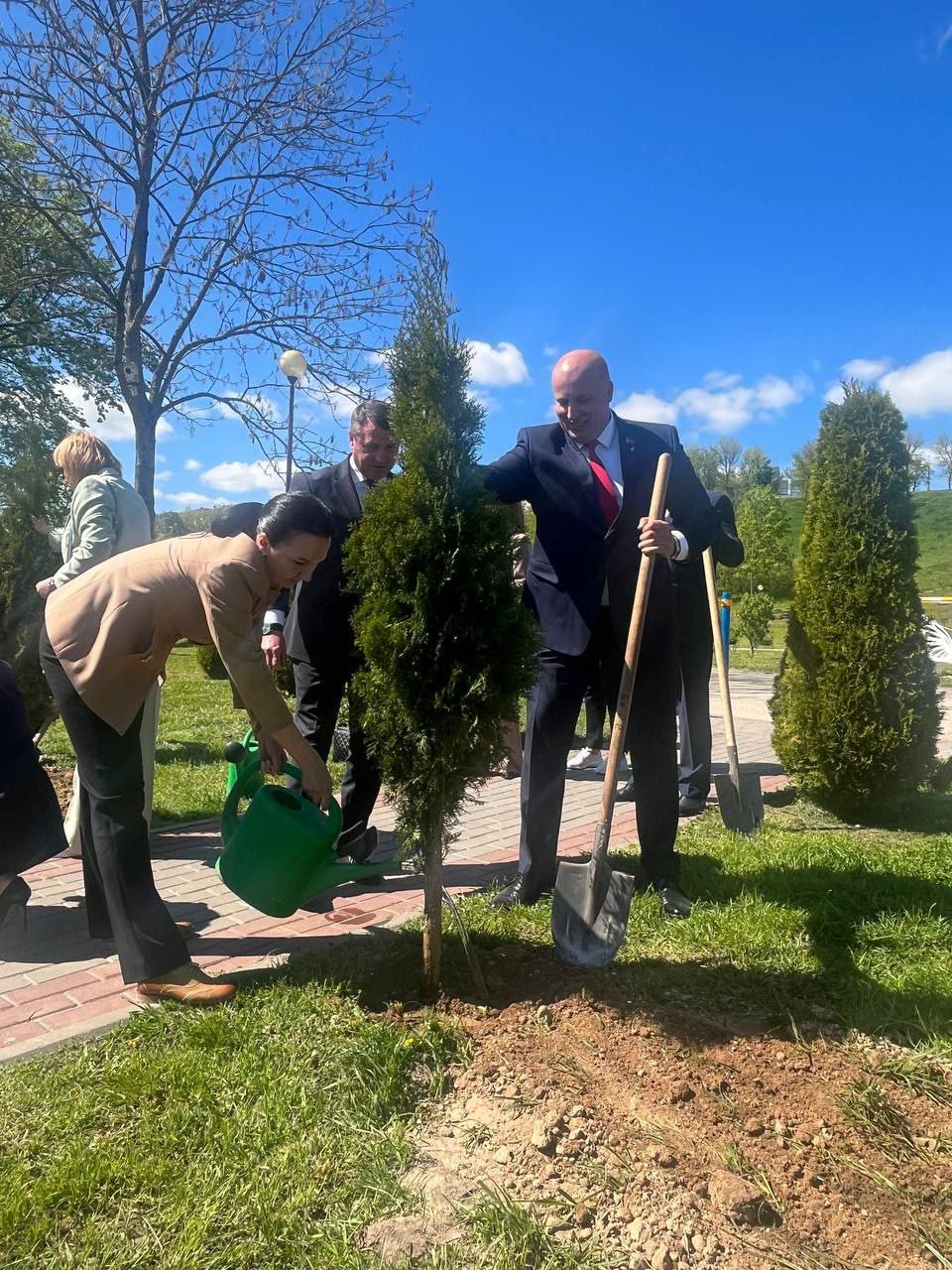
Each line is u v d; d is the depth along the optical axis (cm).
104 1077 243
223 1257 181
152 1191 200
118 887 289
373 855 473
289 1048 255
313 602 412
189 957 309
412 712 276
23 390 2194
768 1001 293
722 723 988
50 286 1198
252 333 1173
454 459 273
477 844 506
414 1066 252
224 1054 254
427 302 279
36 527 556
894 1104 238
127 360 1135
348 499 415
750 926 347
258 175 1098
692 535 383
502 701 279
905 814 566
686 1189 204
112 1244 184
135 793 294
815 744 539
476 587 274
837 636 535
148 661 290
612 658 372
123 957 291
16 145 1089
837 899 379
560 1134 221
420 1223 192
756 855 446
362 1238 188
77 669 282
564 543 366
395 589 279
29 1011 289
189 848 485
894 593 528
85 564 386
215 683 1334
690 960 324
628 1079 247
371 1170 207
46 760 673
